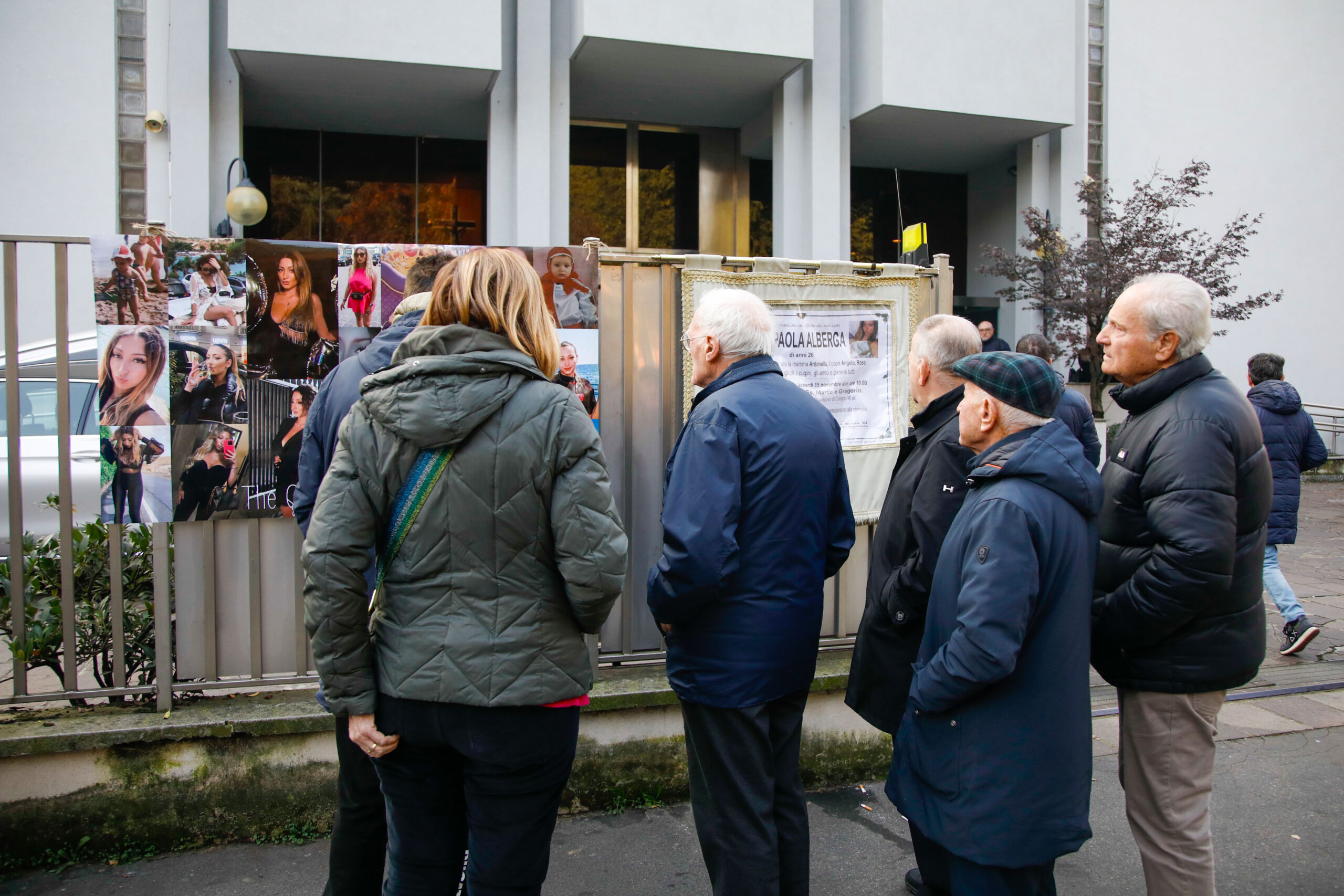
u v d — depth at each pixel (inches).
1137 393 94.0
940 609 83.9
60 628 121.4
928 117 438.3
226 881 110.0
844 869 116.6
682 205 479.5
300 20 339.9
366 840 90.2
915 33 420.8
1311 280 561.0
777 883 93.7
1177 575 85.1
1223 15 527.5
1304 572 290.4
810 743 139.2
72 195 347.9
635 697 128.3
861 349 144.0
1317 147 556.1
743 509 93.4
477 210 451.8
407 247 123.6
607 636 138.4
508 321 76.8
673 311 136.3
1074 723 80.4
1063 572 79.7
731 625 93.4
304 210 433.1
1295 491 208.4
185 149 350.3
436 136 443.5
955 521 84.8
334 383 92.0
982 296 537.6
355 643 73.1
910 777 86.3
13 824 112.0
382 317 123.7
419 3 350.0
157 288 117.5
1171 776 92.0
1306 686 184.2
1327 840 124.0
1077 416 155.8
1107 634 92.8
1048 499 79.4
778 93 426.6
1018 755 79.0
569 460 74.8
